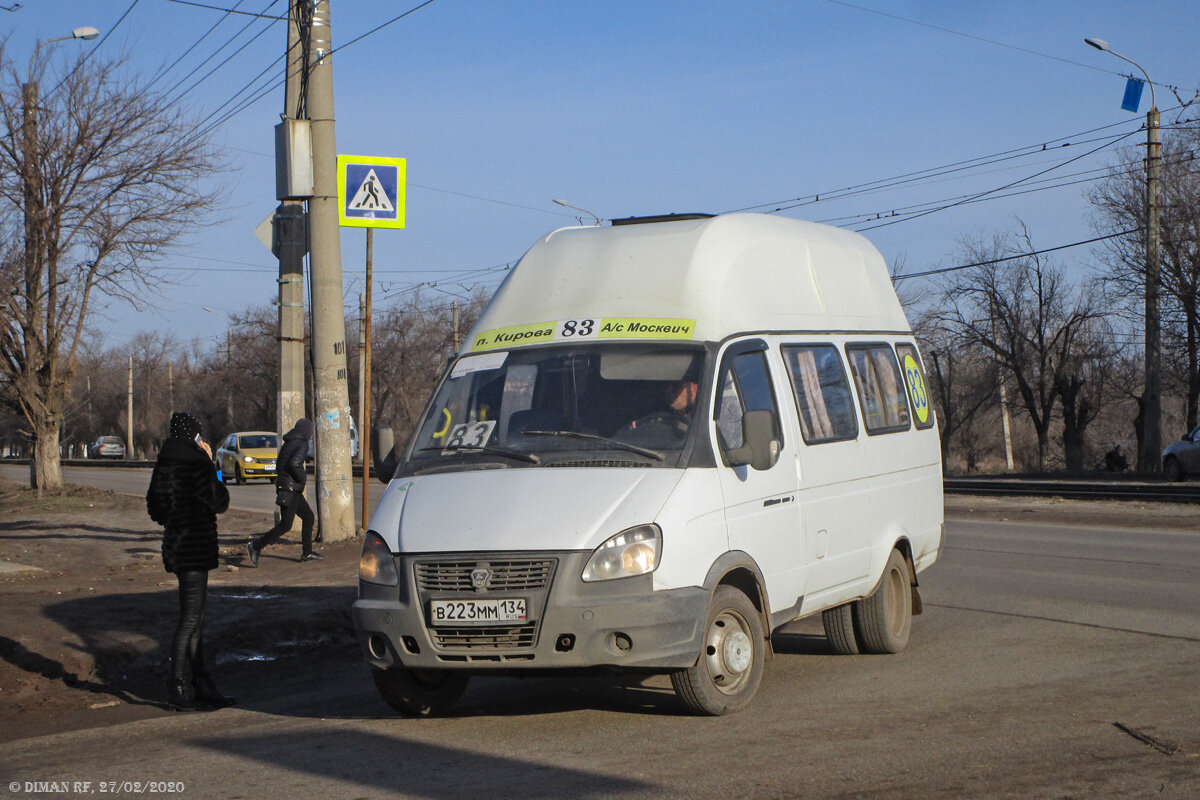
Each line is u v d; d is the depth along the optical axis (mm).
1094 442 67250
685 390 6691
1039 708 6418
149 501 7574
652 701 6887
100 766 5910
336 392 16109
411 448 7074
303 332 17266
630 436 6562
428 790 5168
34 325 29609
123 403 104875
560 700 7098
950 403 56000
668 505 6145
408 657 6102
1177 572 12023
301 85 15781
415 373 64875
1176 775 5070
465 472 6609
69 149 28078
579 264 7539
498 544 5941
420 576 6078
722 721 6316
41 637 9180
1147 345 32562
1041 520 18719
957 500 23328
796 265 8148
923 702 6672
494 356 7301
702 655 6164
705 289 7121
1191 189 37000
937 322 52969
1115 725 5980
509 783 5230
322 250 15906
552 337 7215
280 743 6254
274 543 16250
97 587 12188
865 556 8023
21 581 12805
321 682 8305
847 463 7887
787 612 7074
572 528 5961
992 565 13148
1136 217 38000
